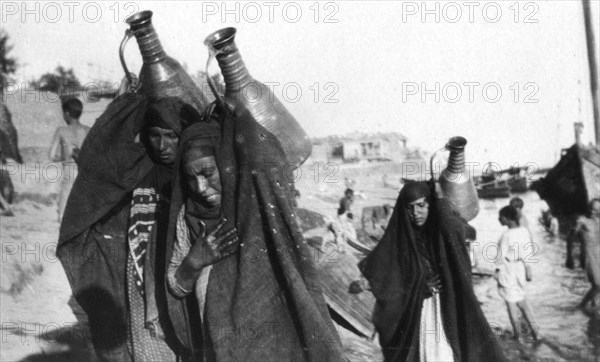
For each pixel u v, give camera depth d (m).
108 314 7.97
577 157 11.02
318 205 10.88
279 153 7.16
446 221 8.98
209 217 7.14
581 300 10.70
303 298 6.85
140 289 7.60
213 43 7.62
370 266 9.20
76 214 7.86
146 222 7.68
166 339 7.53
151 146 7.77
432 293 8.98
